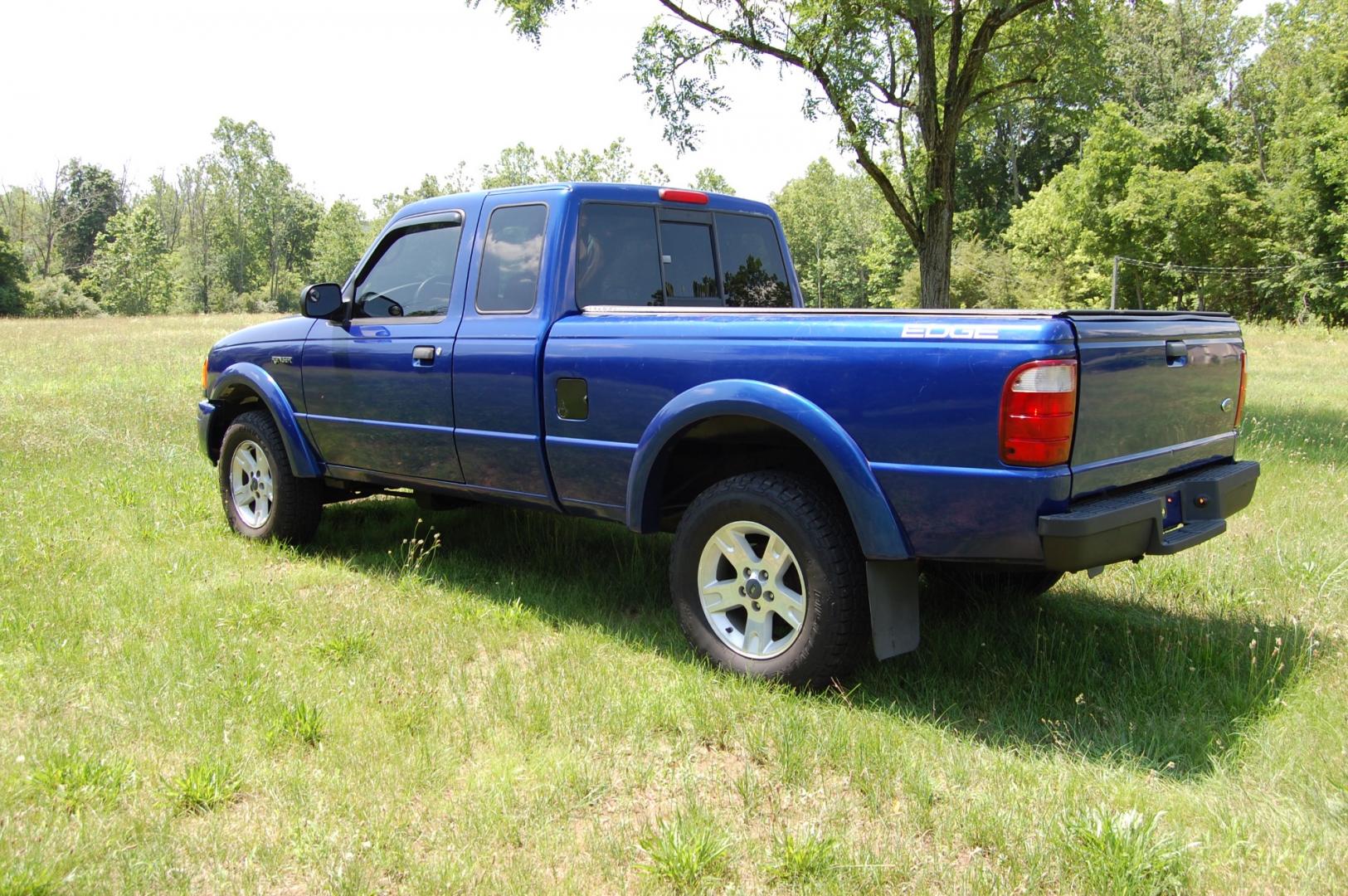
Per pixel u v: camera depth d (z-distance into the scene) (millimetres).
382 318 5297
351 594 4957
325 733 3377
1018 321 3205
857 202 94562
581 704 3576
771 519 3693
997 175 68562
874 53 13109
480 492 4867
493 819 2809
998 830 2711
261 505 6039
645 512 4133
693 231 5035
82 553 5449
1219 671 3836
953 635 4242
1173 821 2803
